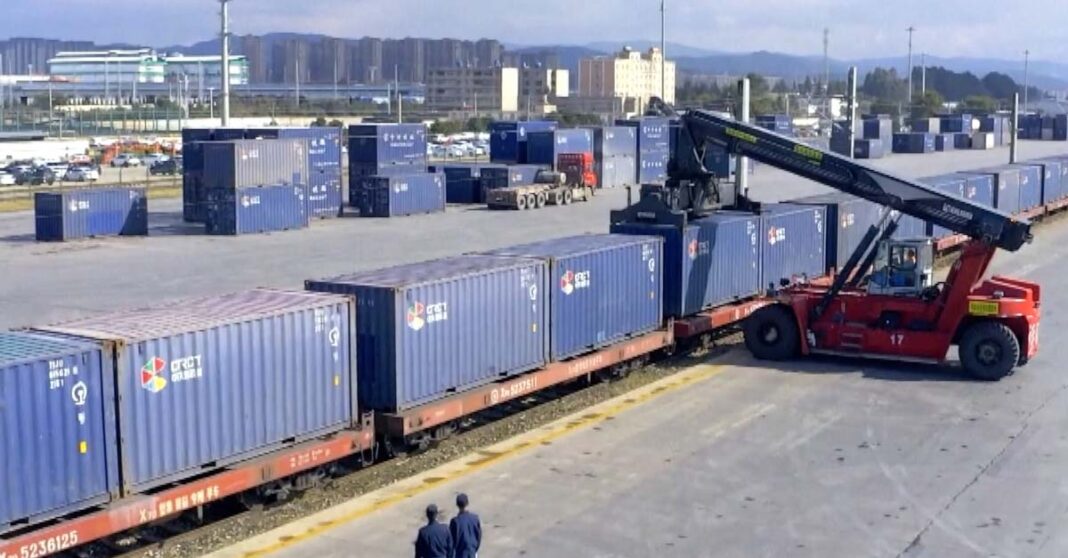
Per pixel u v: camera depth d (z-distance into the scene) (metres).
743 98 40.00
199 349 16.58
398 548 16.30
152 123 152.12
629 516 17.62
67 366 14.83
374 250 48.88
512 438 22.08
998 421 22.91
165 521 17.31
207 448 16.80
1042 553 16.03
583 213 65.69
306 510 18.03
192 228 58.88
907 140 121.38
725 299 31.14
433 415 20.30
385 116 176.88
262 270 43.25
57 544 14.56
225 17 82.06
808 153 28.78
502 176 71.81
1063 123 142.00
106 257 47.50
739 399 24.91
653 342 27.38
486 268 22.31
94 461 15.25
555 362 24.16
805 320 28.42
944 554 16.00
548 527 17.16
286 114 165.75
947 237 45.62
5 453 14.19
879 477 19.42
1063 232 56.97
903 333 27.27
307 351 18.39
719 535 16.80
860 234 39.06
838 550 16.17
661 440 21.78
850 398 24.88
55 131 141.50
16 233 56.78
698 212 31.41
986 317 26.52
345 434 19.00
